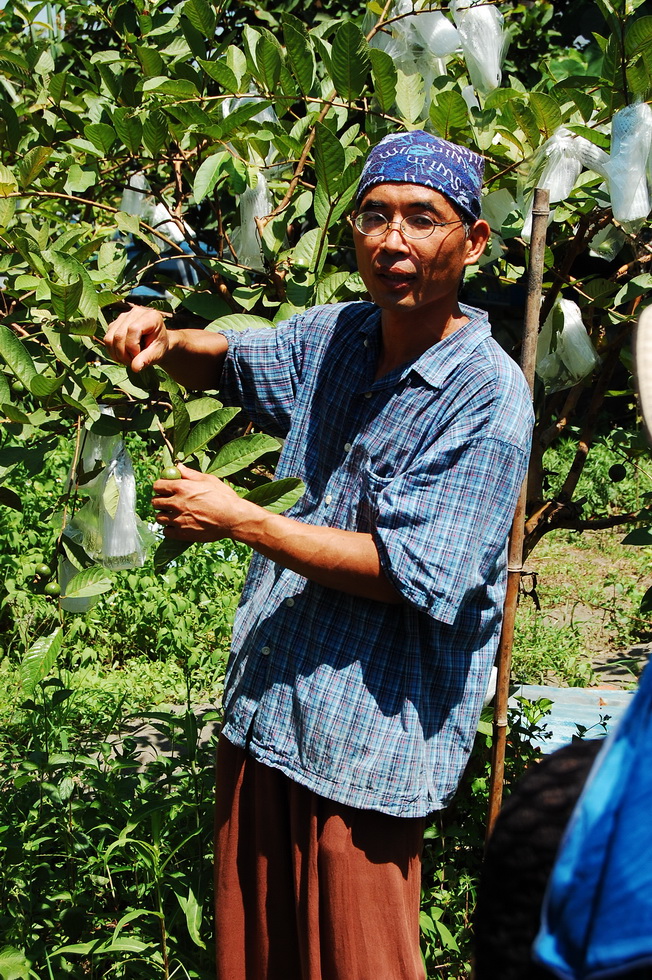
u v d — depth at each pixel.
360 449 2.15
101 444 2.34
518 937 1.20
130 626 5.69
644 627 6.22
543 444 3.12
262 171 2.88
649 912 0.96
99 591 2.23
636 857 0.98
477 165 2.10
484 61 2.81
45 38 4.46
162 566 2.12
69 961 2.91
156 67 2.96
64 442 7.89
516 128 2.77
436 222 2.01
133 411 2.47
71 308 2.13
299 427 2.29
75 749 3.79
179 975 2.71
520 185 2.73
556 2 8.13
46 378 2.14
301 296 2.74
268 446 2.16
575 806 1.14
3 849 3.19
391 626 2.09
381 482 2.10
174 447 2.12
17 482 6.84
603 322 3.01
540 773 1.29
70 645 5.51
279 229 2.81
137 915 2.63
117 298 2.30
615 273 3.13
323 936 2.12
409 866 2.15
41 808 3.27
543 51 7.16
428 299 2.04
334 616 2.12
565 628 5.98
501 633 2.56
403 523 1.99
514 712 3.42
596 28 6.54
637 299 3.13
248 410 2.43
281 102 2.83
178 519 2.03
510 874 1.22
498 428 2.01
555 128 2.62
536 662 5.54
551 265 2.84
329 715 2.08
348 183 2.66
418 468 2.01
